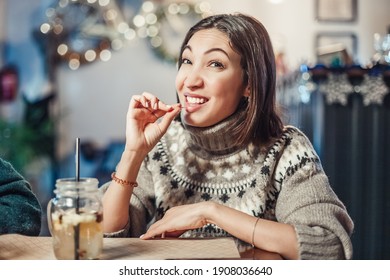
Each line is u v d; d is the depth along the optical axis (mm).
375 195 2816
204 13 5074
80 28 5086
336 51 3135
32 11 5109
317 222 1184
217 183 1342
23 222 1184
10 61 5117
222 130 1293
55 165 4977
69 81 5168
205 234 1288
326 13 5227
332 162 2809
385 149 2799
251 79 1274
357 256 2852
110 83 5195
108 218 1240
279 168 1342
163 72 5207
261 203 1309
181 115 1335
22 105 5117
